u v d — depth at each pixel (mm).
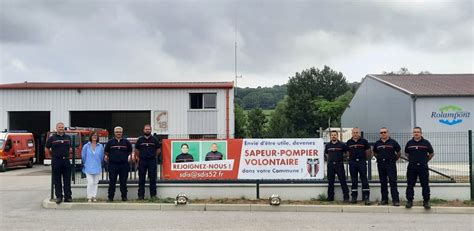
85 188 13797
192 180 13773
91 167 12977
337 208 12375
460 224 10461
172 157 13867
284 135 69375
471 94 30641
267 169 13719
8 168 30734
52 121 35844
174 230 9508
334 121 68750
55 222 10422
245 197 13695
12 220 10688
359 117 45844
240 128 67750
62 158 12742
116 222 10438
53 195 13406
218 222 10523
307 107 74625
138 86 35812
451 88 32594
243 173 13750
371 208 12312
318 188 13617
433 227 10070
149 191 13625
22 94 36062
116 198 13641
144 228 9703
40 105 35969
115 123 42500
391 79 38156
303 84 78125
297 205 12508
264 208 12445
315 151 13719
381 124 37781
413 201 13258
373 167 13703
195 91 35750
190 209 12469
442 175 14094
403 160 13609
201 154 13844
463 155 14992
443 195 13469
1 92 36094
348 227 10008
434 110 30859
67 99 35906
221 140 13828
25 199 14477
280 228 9820
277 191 13664
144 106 35812
